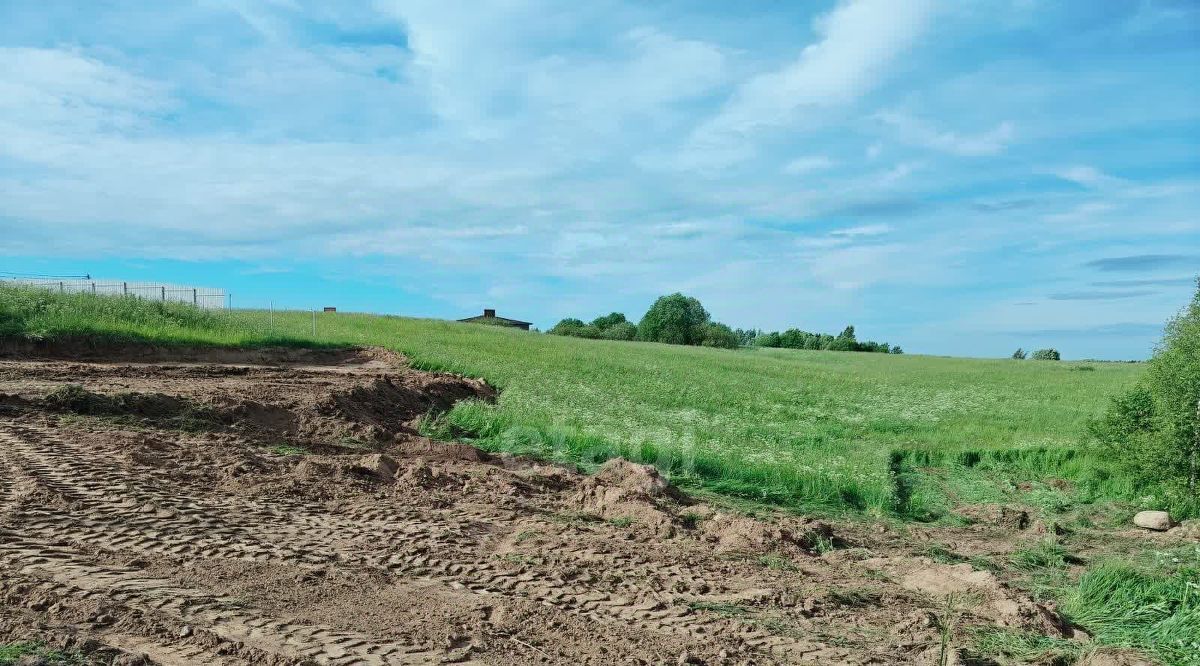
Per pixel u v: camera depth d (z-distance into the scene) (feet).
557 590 21.42
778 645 18.30
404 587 20.75
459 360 86.74
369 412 51.08
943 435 65.05
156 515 24.62
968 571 25.08
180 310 85.25
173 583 19.16
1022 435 65.16
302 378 58.85
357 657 15.62
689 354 164.45
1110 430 48.37
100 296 81.15
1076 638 20.43
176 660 14.76
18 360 57.41
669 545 27.27
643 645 17.78
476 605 19.66
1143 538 36.52
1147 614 22.13
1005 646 18.94
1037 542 34.91
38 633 15.15
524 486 35.65
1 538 21.36
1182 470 42.93
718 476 44.11
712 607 20.88
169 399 40.24
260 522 25.32
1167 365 45.88
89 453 30.48
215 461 31.99
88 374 50.67
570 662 16.49
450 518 28.50
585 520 30.58
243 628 16.69
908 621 20.42
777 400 86.07
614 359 119.14
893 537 34.58
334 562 22.13
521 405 59.57
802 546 29.50
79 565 19.83
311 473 32.01
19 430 32.63
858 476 44.11
